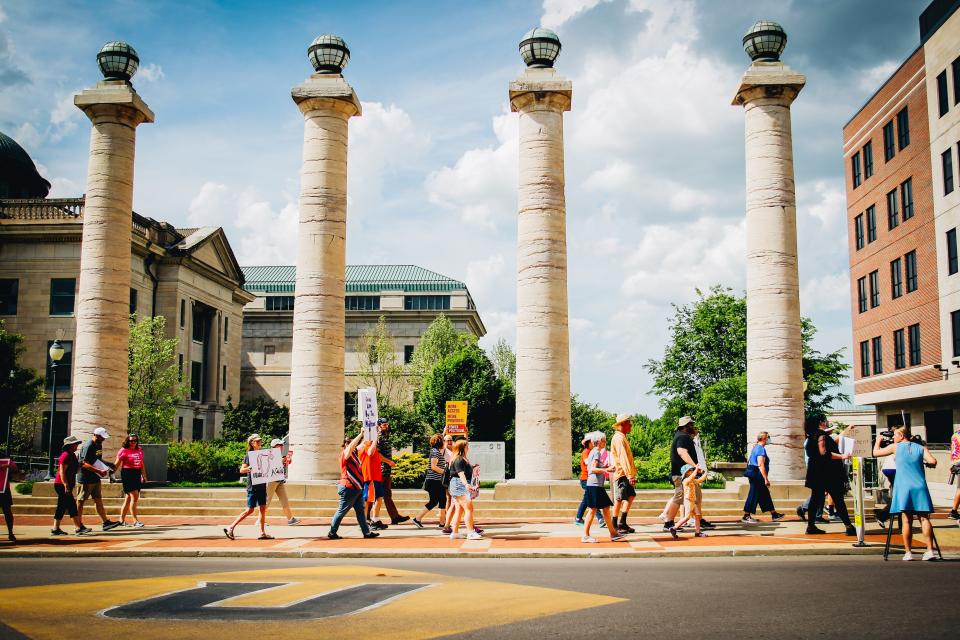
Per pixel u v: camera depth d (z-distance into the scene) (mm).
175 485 25719
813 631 7473
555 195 21891
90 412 23047
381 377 68750
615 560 13125
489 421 47562
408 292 84500
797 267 21484
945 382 35562
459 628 7734
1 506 15594
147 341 45844
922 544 14492
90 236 23766
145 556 14164
